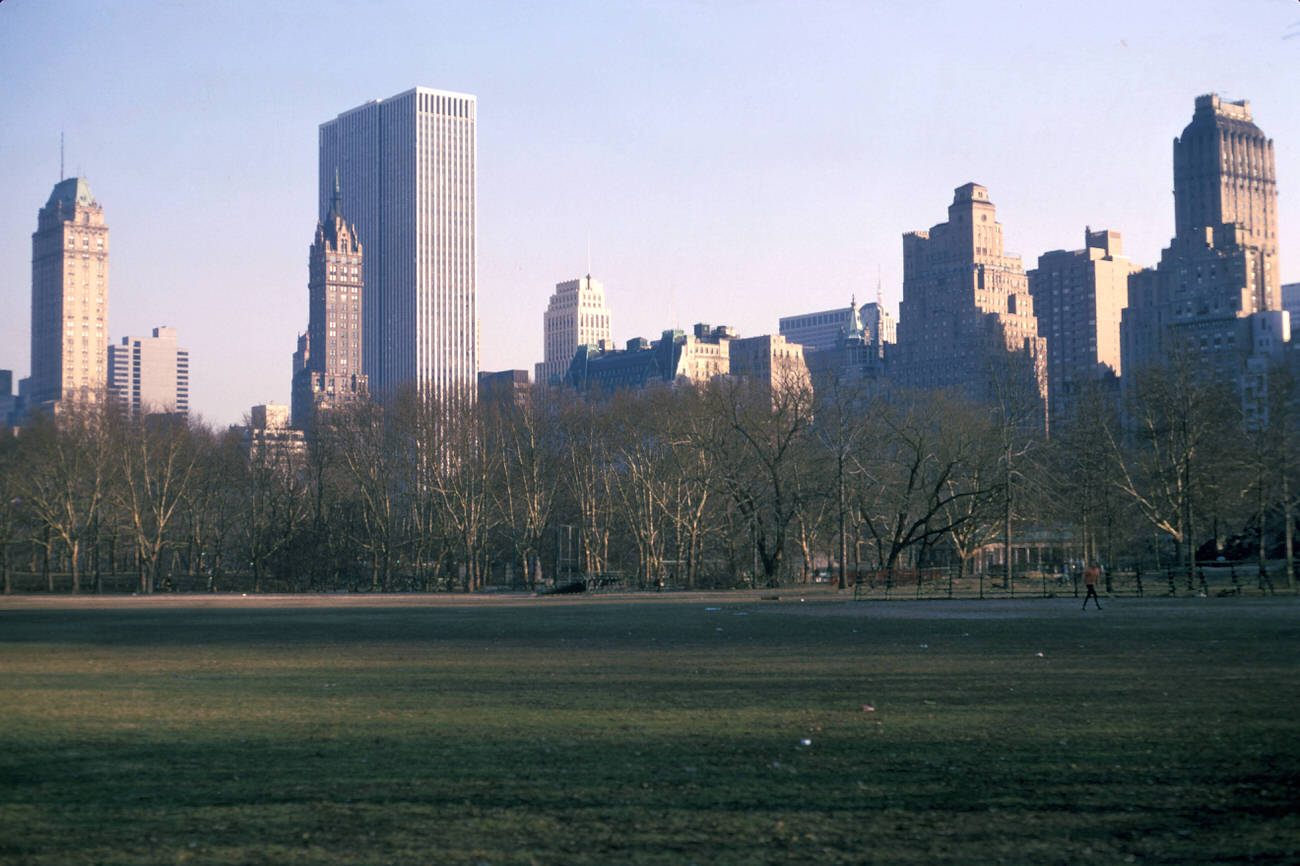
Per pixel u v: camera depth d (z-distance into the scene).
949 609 62.25
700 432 115.06
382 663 33.19
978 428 114.69
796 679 27.56
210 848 12.30
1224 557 122.25
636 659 33.56
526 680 27.94
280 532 133.25
